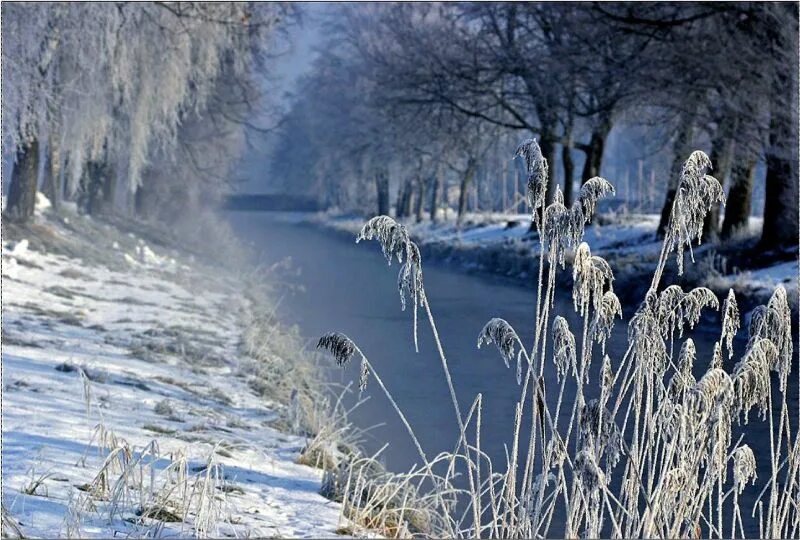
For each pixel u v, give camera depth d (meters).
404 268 4.66
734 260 24.31
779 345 4.81
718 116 25.16
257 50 36.59
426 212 78.38
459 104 39.97
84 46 22.25
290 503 6.33
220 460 7.11
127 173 34.25
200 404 9.45
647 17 27.73
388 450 9.96
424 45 38.66
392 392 12.94
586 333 4.76
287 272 34.47
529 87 36.25
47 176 30.14
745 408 4.77
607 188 4.57
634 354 4.91
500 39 37.78
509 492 5.04
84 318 15.05
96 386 9.32
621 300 23.34
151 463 5.65
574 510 4.81
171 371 11.19
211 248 37.66
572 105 34.56
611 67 28.17
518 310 23.67
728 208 28.34
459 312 23.33
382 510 6.21
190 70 28.33
